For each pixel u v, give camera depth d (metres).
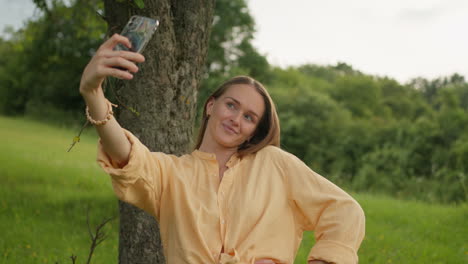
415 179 16.06
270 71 34.06
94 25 7.38
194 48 3.15
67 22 7.81
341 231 1.68
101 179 10.40
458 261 5.43
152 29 1.45
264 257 1.73
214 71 26.64
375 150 20.42
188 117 3.16
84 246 5.37
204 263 1.69
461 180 13.32
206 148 1.97
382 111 39.78
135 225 3.21
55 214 6.88
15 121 30.12
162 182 1.80
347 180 19.80
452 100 18.84
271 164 1.89
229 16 26.89
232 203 1.78
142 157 1.67
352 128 22.81
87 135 25.31
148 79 3.03
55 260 4.69
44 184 9.34
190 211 1.75
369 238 6.23
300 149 24.33
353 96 40.38
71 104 33.81
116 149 1.61
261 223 1.75
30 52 29.89
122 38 1.42
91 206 7.52
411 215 7.88
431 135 17.62
